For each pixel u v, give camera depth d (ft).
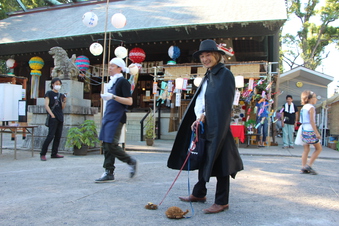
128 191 11.84
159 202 10.32
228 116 8.59
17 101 25.58
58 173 15.58
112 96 12.50
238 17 33.14
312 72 49.73
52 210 9.31
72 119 23.97
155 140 36.58
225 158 8.73
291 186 13.09
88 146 23.59
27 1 73.87
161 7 44.86
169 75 32.48
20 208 9.50
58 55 24.54
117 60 13.48
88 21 25.49
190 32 34.83
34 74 47.37
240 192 11.93
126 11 45.27
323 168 18.37
